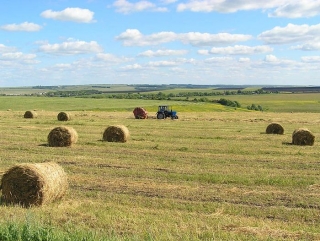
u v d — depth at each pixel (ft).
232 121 139.54
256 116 169.89
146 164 53.11
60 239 21.53
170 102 295.89
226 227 27.61
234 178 44.24
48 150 65.26
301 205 34.58
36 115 144.46
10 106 238.68
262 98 449.06
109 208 32.42
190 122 132.05
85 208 32.32
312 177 45.52
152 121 134.51
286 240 24.88
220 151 66.13
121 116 159.53
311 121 141.59
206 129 106.63
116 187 40.42
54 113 173.58
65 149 66.74
